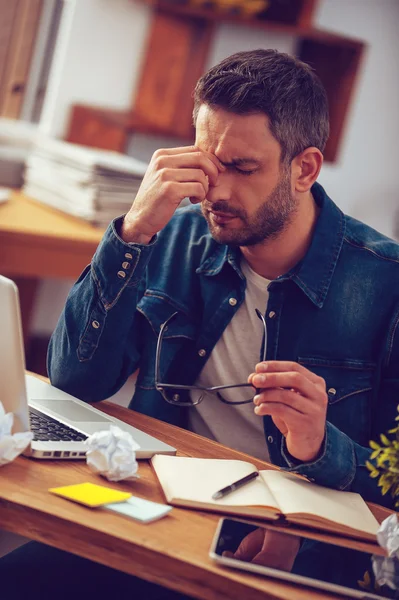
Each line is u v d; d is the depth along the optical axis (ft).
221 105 5.29
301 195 5.75
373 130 15.40
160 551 3.60
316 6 13.08
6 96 12.01
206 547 3.75
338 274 5.84
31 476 4.16
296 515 4.14
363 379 5.80
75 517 3.76
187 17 12.44
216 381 6.02
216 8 12.46
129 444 4.35
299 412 4.54
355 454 4.80
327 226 5.88
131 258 5.38
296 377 4.51
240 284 5.96
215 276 6.05
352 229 6.04
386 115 15.48
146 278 6.23
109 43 12.24
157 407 6.05
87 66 12.21
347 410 5.76
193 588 3.58
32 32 11.86
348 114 14.96
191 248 6.20
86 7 11.94
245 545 3.75
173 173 5.30
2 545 4.95
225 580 3.52
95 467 4.29
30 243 9.41
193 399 6.07
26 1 11.68
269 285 5.79
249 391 5.92
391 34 15.02
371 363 5.81
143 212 5.35
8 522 3.84
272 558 3.69
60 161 10.66
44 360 12.64
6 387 4.34
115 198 10.32
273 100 5.29
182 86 12.66
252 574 3.59
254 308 5.95
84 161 10.24
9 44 11.82
